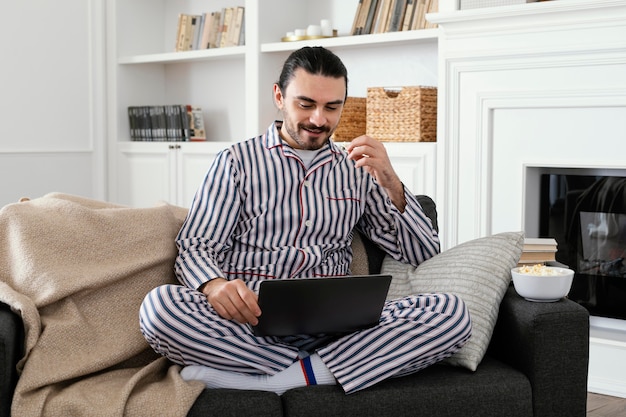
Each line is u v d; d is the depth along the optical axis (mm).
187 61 4926
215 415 1752
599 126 3166
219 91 4855
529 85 3279
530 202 3408
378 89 3783
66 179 4742
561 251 3414
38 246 1982
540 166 3312
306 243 2242
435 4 3793
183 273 2049
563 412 1915
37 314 1862
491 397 1868
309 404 1802
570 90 3182
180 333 1859
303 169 2268
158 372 1955
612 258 3316
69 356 1879
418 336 1912
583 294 3389
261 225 2217
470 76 3426
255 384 1888
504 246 2148
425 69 4023
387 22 3930
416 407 1837
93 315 1998
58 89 4684
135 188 4809
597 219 3332
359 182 2334
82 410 1735
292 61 2207
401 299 2068
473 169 3443
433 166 3582
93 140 4863
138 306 2068
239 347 1882
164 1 5070
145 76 4988
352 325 1929
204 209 2188
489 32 3338
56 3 4652
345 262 2318
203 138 4754
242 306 1863
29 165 4566
